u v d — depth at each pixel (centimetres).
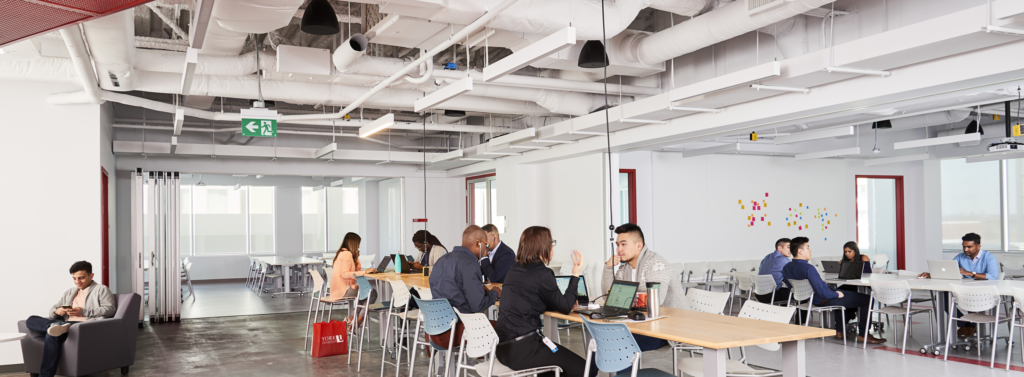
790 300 804
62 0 210
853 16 595
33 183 676
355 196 1823
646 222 1102
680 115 700
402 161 1191
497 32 531
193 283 1587
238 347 745
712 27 533
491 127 1019
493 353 392
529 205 1101
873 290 696
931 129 1220
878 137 1237
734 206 1177
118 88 620
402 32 525
